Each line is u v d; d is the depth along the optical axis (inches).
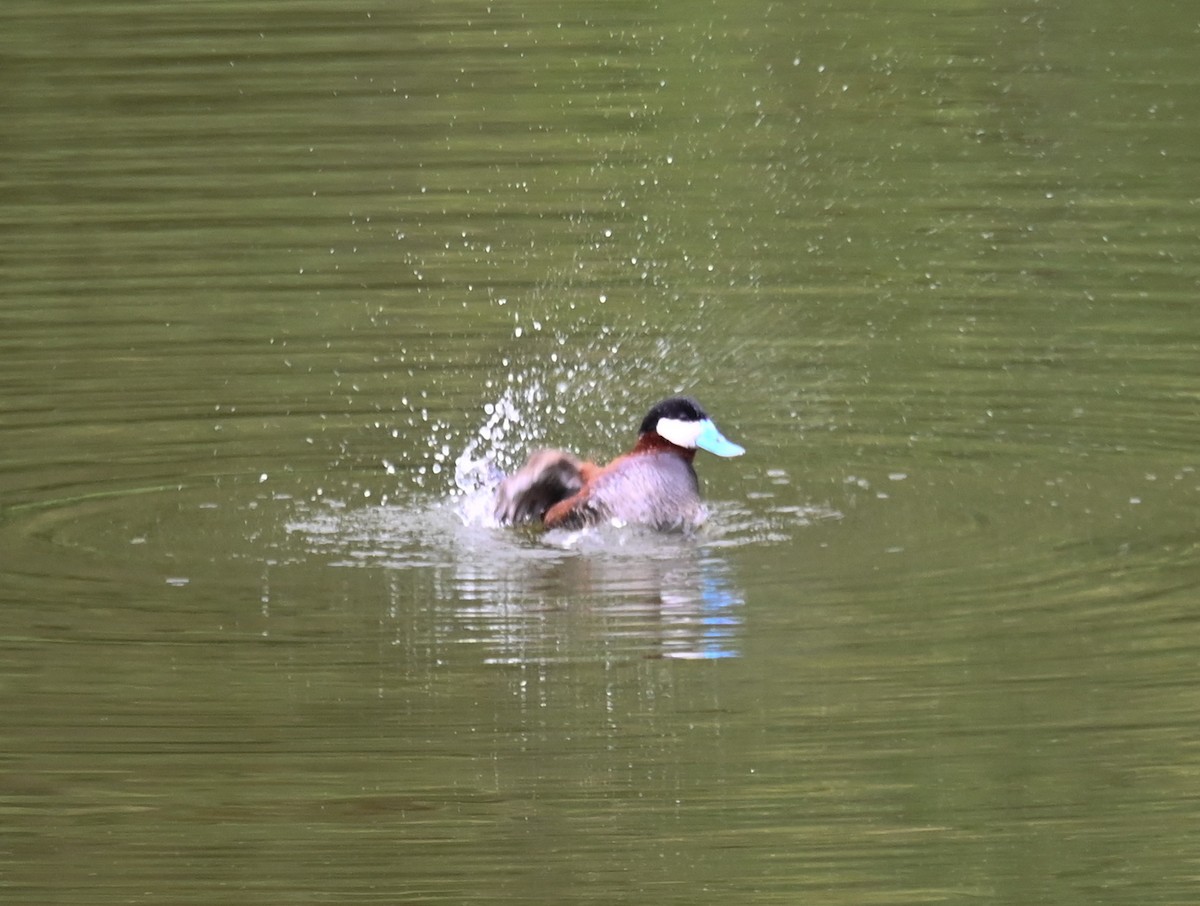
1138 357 828.0
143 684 536.7
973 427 765.9
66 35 1280.8
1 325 871.1
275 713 522.9
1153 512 667.4
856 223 994.1
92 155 1092.5
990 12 1326.3
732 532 660.7
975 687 530.6
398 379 825.5
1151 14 1298.0
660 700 529.0
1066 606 583.8
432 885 452.4
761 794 486.9
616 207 1020.5
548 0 1352.1
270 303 904.9
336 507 692.7
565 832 478.0
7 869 458.9
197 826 473.1
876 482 709.3
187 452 741.3
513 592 605.3
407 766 498.3
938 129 1120.2
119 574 620.4
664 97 1176.8
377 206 1024.2
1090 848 469.7
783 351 855.7
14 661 549.3
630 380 826.8
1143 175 1046.4
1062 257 946.7
